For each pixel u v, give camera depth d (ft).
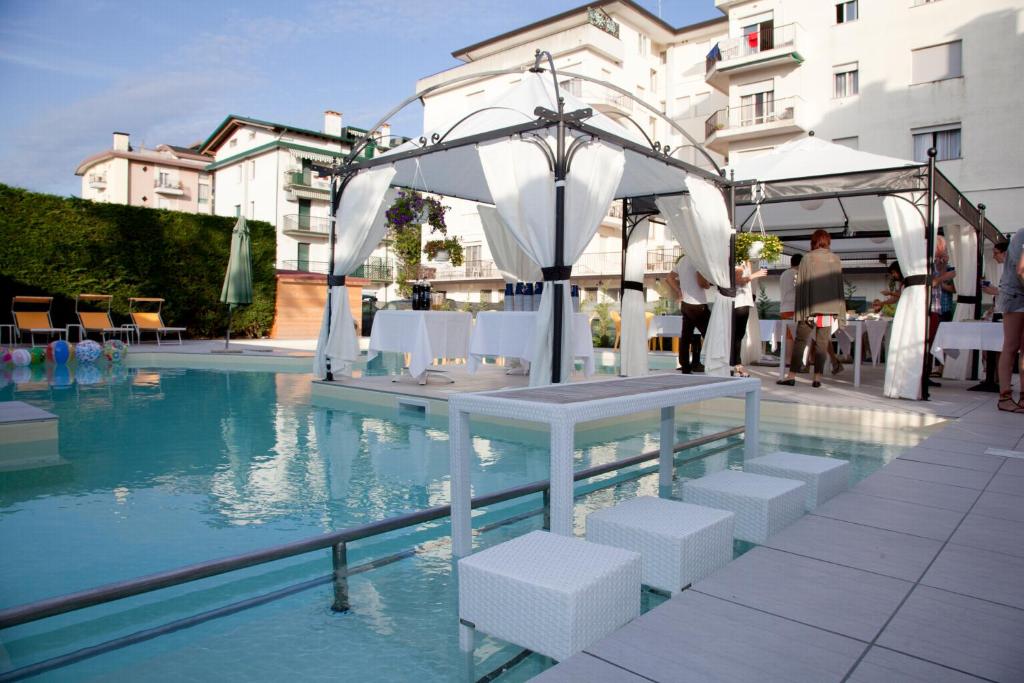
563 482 6.71
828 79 67.41
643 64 97.76
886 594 5.84
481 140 17.49
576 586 4.77
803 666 4.52
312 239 111.04
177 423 16.85
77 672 5.02
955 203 23.12
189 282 51.65
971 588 5.99
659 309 49.42
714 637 4.98
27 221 43.34
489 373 25.81
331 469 11.89
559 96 16.05
